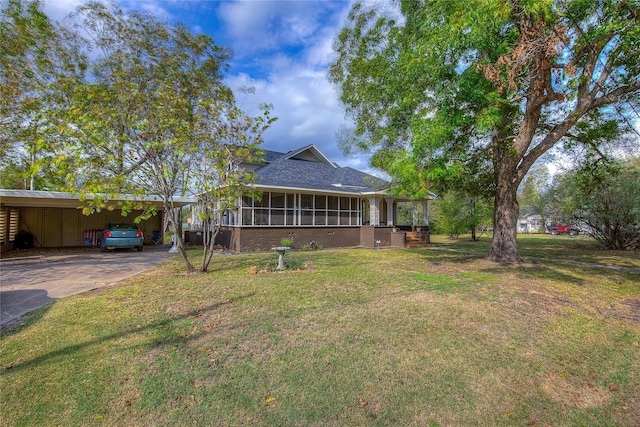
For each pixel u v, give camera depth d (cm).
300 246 1495
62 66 1177
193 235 1712
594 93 741
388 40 935
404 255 1212
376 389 277
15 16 1064
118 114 647
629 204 1357
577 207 1567
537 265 920
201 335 381
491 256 1002
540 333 410
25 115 1009
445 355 342
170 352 336
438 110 761
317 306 500
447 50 687
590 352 360
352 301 532
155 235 1767
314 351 344
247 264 943
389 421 237
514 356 345
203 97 1319
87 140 616
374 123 1049
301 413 243
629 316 485
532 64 643
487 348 362
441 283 678
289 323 425
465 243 1962
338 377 294
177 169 705
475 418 244
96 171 645
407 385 284
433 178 755
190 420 233
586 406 264
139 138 670
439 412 249
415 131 749
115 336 373
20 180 1462
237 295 561
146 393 263
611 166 1233
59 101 980
